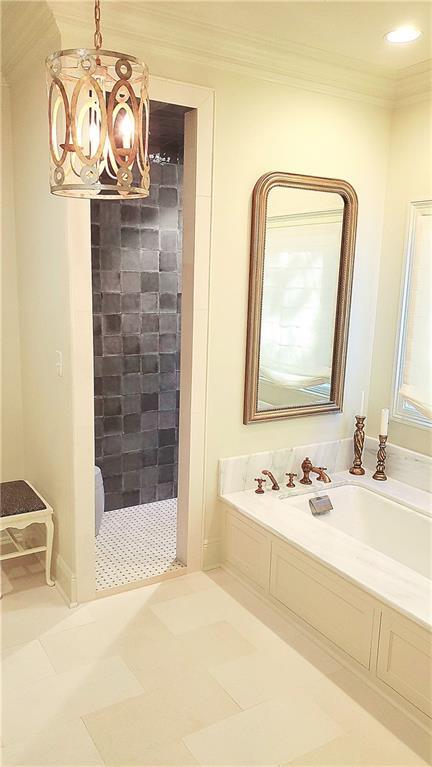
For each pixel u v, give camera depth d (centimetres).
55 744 203
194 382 297
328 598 254
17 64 283
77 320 258
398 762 200
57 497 295
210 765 196
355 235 333
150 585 305
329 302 336
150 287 370
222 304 298
